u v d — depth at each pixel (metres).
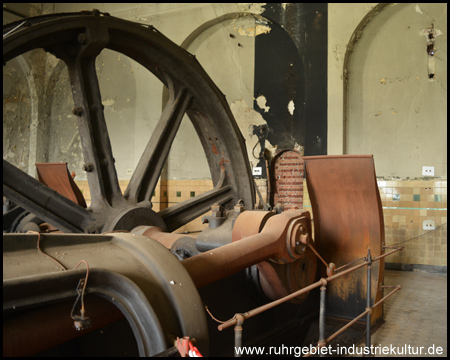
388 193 7.51
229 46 9.11
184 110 4.41
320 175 3.50
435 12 7.34
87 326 1.39
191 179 9.45
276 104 8.60
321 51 8.02
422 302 4.91
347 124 7.95
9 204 5.58
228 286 2.78
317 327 3.37
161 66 4.20
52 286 1.28
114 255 1.63
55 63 11.01
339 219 3.65
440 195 7.17
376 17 7.77
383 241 3.60
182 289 1.58
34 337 1.36
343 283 3.66
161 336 1.40
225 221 3.36
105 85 10.37
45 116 11.16
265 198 8.57
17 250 1.42
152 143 4.19
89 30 3.36
